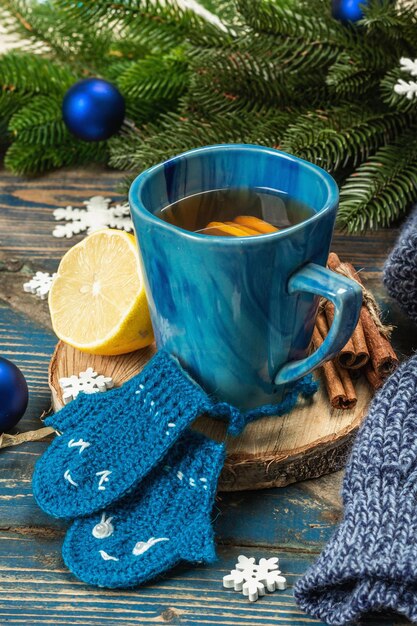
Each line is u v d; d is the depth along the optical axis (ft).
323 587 1.67
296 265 1.73
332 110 2.34
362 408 1.91
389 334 1.99
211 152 1.87
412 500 1.70
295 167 1.85
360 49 2.27
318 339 1.98
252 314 1.75
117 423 1.84
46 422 1.88
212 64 2.33
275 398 1.87
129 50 2.68
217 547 1.80
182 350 1.84
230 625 1.70
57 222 2.46
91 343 1.98
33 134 2.56
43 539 1.82
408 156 2.27
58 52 2.72
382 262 2.31
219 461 1.80
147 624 1.70
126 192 2.38
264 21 2.29
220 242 1.68
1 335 2.18
